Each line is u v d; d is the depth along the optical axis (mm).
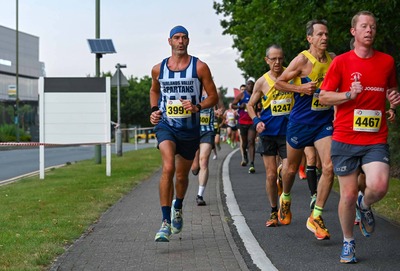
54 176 15820
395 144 14148
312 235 7816
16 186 13617
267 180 8430
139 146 40000
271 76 8461
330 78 6227
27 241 7273
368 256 6629
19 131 51969
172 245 7246
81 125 15414
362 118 6121
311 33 7406
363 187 7363
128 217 9195
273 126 8383
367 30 6074
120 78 24766
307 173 9281
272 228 8328
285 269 6176
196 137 7188
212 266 6227
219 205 10438
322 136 7414
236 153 25531
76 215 9172
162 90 7141
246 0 23984
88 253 6828
